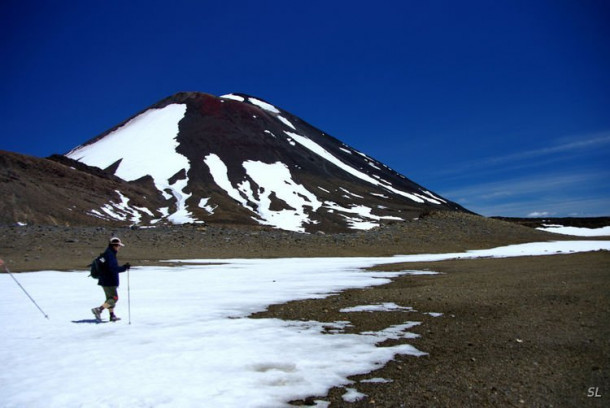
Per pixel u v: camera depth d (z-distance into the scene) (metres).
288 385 5.90
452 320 9.70
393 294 13.80
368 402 5.34
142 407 5.14
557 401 5.21
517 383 5.80
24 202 77.62
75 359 7.02
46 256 27.12
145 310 11.57
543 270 19.22
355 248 37.56
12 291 15.58
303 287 16.22
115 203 99.38
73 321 10.21
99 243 31.97
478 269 21.61
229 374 6.30
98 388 5.71
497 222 52.06
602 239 51.22
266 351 7.45
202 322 9.97
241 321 10.06
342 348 7.63
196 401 5.31
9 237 30.86
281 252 34.56
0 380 6.04
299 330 9.07
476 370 6.36
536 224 95.19
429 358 6.99
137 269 23.42
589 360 6.60
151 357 7.12
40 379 6.07
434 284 16.12
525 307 10.78
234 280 18.67
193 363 6.79
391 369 6.50
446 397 5.41
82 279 19.06
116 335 8.72
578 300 11.34
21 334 8.84
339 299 13.11
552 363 6.54
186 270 23.16
